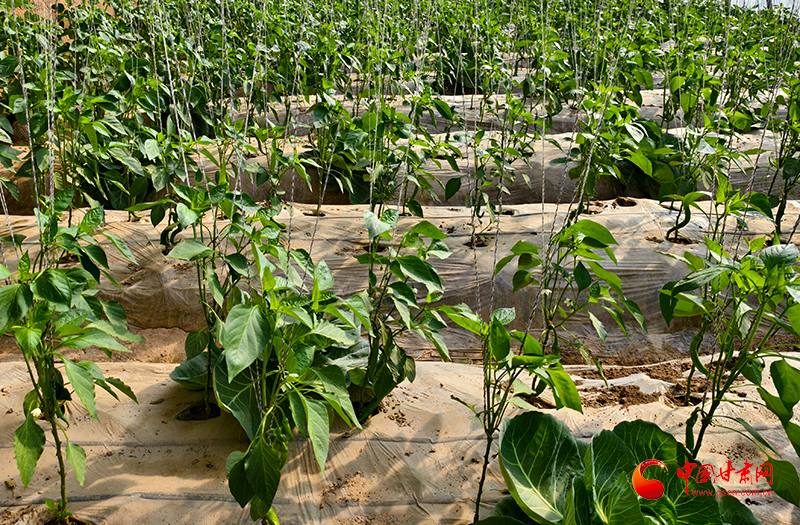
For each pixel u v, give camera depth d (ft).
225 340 6.23
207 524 7.75
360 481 8.61
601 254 14.37
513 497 6.74
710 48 23.90
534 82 21.42
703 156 15.67
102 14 22.72
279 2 27.68
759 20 29.58
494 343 6.74
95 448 9.05
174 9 24.91
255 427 8.29
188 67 19.42
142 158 16.62
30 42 17.99
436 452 9.21
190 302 13.21
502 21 30.04
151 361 12.34
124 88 16.37
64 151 14.19
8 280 12.57
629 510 5.71
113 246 14.44
